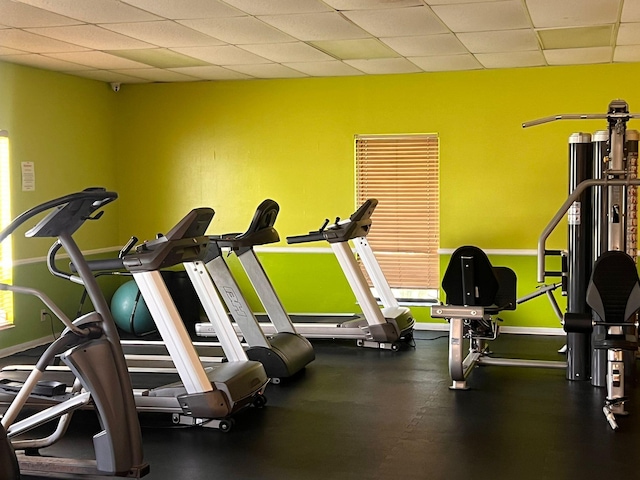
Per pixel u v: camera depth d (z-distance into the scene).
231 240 6.08
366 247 7.78
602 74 7.63
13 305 7.27
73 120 8.16
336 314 8.53
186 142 8.81
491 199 8.02
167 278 8.41
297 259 8.61
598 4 5.05
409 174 8.27
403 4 5.03
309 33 5.94
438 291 8.30
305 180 8.54
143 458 4.29
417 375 6.35
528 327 8.00
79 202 3.91
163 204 8.92
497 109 7.93
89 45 6.38
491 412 5.27
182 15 5.29
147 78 8.42
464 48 6.68
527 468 4.21
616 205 5.55
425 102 8.13
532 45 6.54
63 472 3.98
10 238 7.23
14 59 7.04
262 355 6.10
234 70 7.86
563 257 6.34
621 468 4.20
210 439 4.78
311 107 8.46
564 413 5.23
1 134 7.05
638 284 4.96
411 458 4.39
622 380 5.13
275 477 4.13
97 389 3.88
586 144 5.93
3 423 3.82
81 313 8.27
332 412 5.32
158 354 6.61
